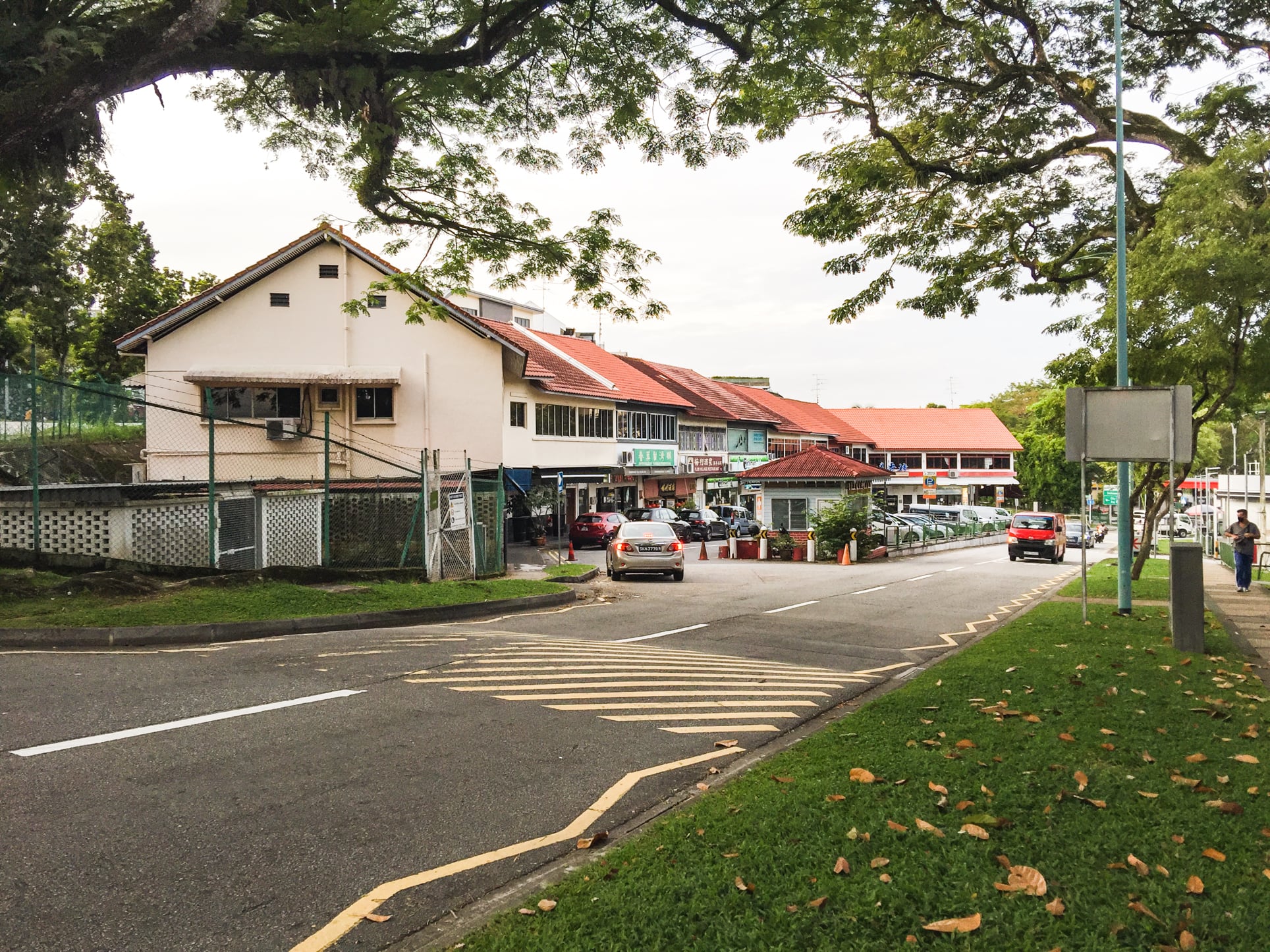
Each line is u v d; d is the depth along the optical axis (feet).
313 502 59.06
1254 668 29.84
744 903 11.92
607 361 160.76
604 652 33.32
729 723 23.45
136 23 28.58
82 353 134.72
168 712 22.27
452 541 62.69
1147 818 14.89
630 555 74.64
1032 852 13.47
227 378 94.94
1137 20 50.47
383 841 15.03
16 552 41.70
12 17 27.94
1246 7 47.98
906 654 36.81
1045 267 55.52
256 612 39.99
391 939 11.90
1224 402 47.34
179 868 13.76
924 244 55.47
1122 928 11.00
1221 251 37.93
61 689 24.35
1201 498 214.90
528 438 115.14
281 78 37.19
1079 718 22.08
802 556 110.32
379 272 100.99
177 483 52.16
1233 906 11.66
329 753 19.51
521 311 186.09
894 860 13.21
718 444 187.21
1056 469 263.70
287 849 14.57
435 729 21.58
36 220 97.19
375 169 39.73
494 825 15.87
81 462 55.57
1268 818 14.88
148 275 140.36
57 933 11.77
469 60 35.63
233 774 17.94
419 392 101.86
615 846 14.67
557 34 37.01
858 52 44.19
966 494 258.16
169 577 46.16
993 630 43.21
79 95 28.37
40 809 15.79
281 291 100.17
